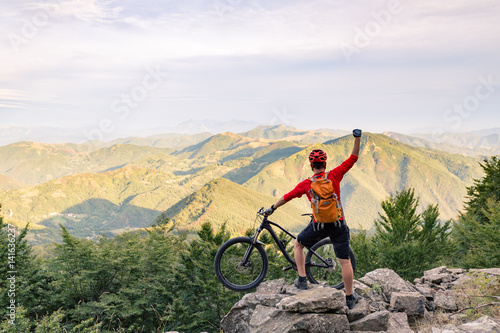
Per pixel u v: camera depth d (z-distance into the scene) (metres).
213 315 17.20
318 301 4.24
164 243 20.67
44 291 15.52
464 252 22.25
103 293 15.57
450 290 6.05
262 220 4.95
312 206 4.25
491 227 16.77
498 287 5.61
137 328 14.73
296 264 4.99
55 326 8.76
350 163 4.33
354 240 18.50
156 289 17.55
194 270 17.52
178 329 15.30
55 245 16.98
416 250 16.16
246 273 7.71
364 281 6.08
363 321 4.45
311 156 4.32
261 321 4.62
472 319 4.92
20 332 9.52
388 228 17.94
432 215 17.27
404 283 5.79
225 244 5.00
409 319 5.15
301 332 4.16
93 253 16.53
